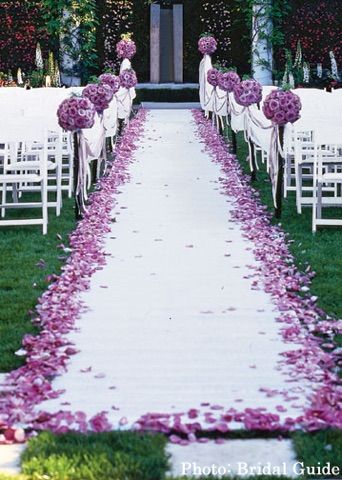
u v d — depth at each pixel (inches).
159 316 276.7
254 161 510.6
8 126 378.3
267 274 318.3
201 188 484.4
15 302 288.8
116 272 325.4
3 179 379.2
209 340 255.1
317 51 967.6
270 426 195.6
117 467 177.2
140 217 414.6
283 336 255.4
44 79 837.8
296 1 965.2
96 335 259.6
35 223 382.6
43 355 237.6
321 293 297.3
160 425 197.2
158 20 986.7
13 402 208.2
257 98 524.1
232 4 1009.5
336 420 198.4
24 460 182.9
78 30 949.8
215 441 192.4
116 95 644.7
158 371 232.5
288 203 446.0
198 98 966.4
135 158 583.8
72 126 402.6
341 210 426.0
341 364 235.0
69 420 199.6
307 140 516.4
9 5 967.6
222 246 362.0
